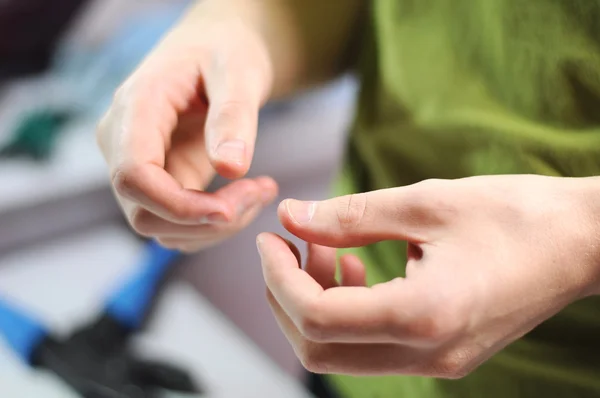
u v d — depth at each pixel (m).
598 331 0.59
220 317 0.99
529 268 0.51
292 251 0.53
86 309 0.96
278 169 1.33
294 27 0.68
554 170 0.59
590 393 0.60
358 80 0.71
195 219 0.56
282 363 1.18
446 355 0.51
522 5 0.60
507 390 0.62
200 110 0.61
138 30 1.43
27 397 0.77
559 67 0.59
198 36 0.63
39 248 1.10
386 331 0.50
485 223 0.52
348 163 0.71
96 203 1.15
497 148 0.61
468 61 0.63
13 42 1.38
